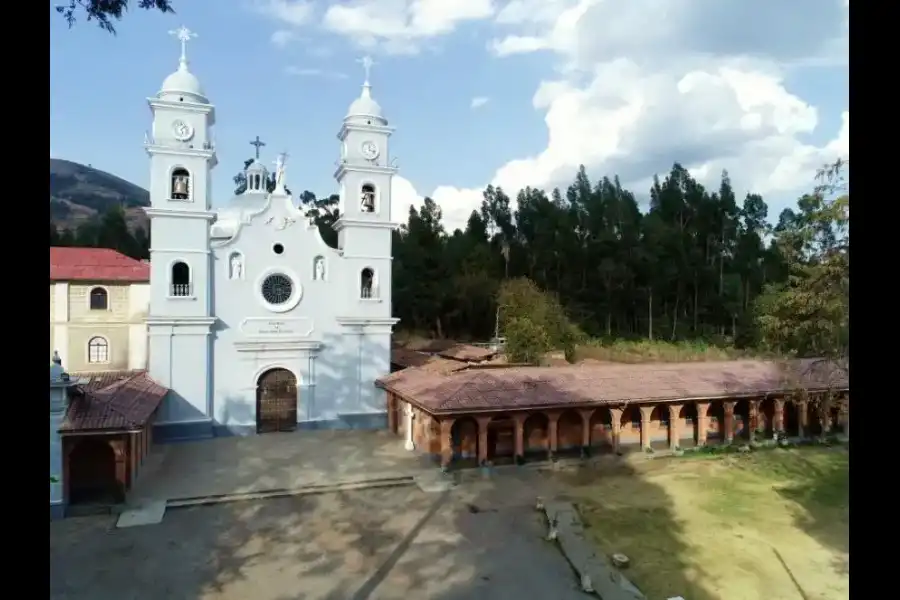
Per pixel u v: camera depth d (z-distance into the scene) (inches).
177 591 649.0
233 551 749.9
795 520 850.8
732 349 2231.8
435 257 2760.8
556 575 690.2
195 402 1268.5
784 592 649.0
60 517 853.2
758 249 2513.5
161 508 886.4
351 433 1342.3
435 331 2704.2
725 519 855.1
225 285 1316.4
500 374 1205.1
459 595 642.8
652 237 2632.9
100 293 1400.1
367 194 1419.8
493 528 824.9
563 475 1058.7
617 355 2101.4
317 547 762.2
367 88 1416.1
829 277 967.6
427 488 985.5
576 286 2770.7
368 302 1408.7
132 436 935.7
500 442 1145.4
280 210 1362.0
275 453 1175.0
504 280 2568.9
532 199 3075.8
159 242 1245.1
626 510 889.5
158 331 1240.2
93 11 292.5
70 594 640.4
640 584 666.2
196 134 1269.7
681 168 2849.4
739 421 1337.4
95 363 1391.5
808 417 1347.2
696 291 2566.4
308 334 1373.0
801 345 1096.8
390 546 765.9
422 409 1105.4
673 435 1203.9
